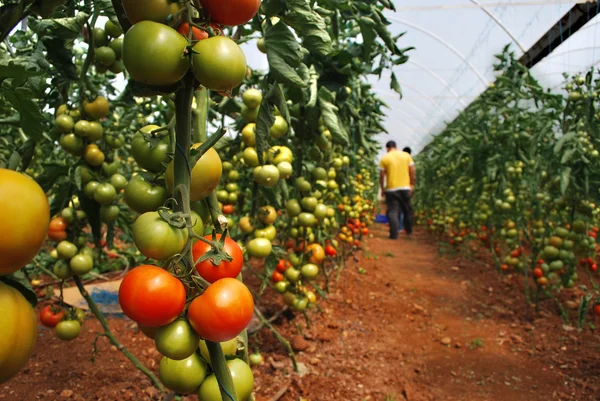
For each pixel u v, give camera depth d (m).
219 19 0.79
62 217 1.91
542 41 5.78
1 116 1.82
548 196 3.59
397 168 8.49
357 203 5.10
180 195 0.79
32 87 1.43
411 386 2.56
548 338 3.28
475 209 5.88
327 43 1.38
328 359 2.84
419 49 8.05
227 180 2.51
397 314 3.78
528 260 4.04
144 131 1.04
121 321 3.33
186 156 0.78
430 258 6.46
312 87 1.98
